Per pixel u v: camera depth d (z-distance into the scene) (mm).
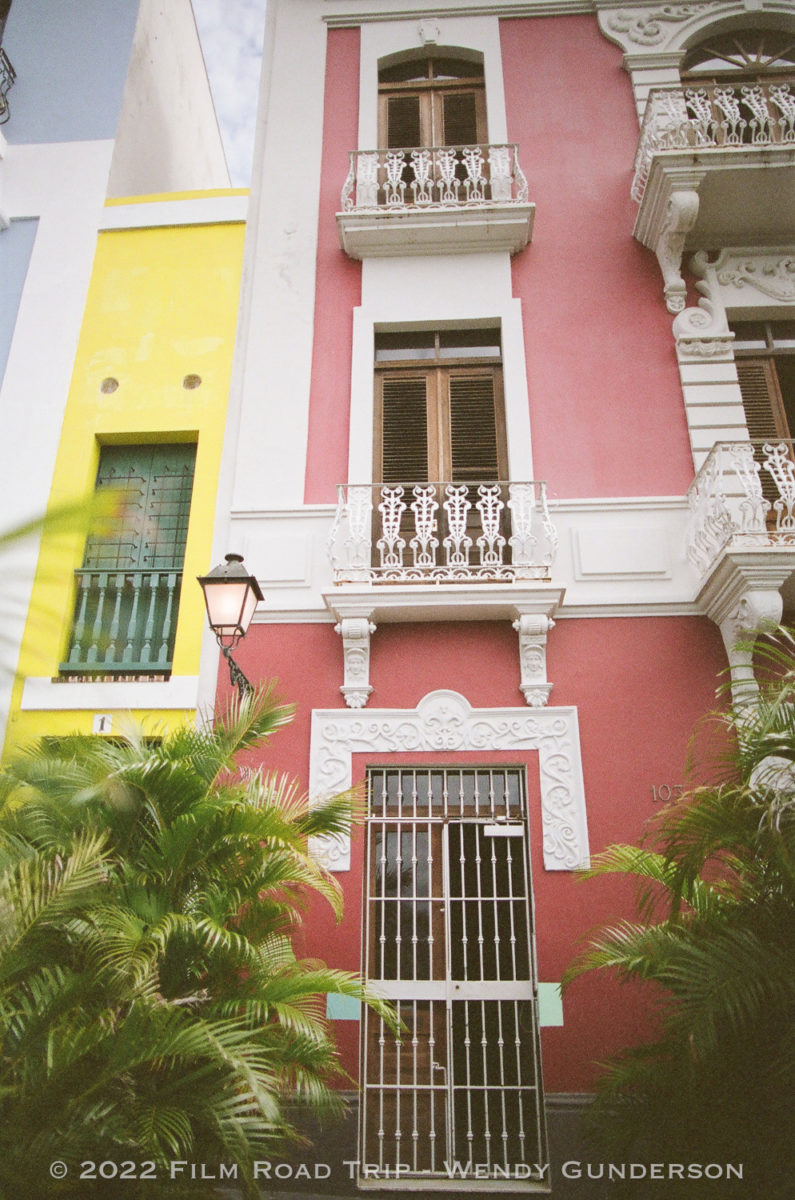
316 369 8070
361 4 9734
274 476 7648
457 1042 6074
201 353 8289
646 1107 4570
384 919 6316
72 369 8273
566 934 6133
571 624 7039
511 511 7160
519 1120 5797
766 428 7773
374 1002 4766
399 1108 5824
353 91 9383
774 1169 4109
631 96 9117
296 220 8711
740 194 7902
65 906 4102
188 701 6980
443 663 6988
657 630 6973
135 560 7770
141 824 5094
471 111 9414
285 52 9570
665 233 8023
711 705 6723
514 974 6164
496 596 6801
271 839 5020
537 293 8273
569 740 6664
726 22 9312
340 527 7262
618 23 9367
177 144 12047
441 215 8227
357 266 8523
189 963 4648
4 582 2244
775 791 4422
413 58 9625
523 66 9320
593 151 8875
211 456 7887
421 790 6738
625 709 6750
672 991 4609
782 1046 4109
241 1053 3893
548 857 6340
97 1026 3762
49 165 9281
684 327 7938
